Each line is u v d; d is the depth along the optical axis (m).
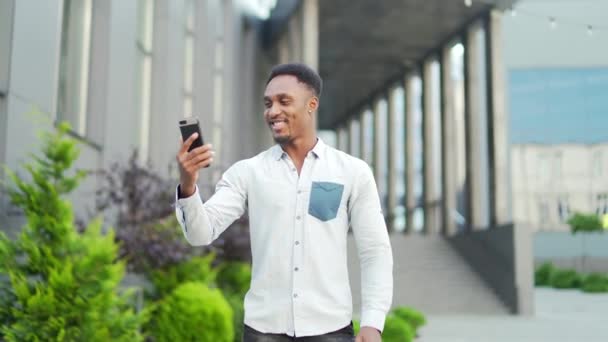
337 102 29.11
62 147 4.55
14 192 4.36
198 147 1.78
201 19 13.38
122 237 6.21
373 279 1.97
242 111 18.45
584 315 14.77
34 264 4.16
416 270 17.06
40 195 4.31
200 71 13.26
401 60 22.80
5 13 4.80
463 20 18.66
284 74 2.01
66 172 6.16
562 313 15.40
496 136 17.31
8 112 4.76
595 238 35.88
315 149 2.04
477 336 10.26
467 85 19.00
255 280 1.99
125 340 4.43
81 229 5.95
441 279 16.64
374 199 2.05
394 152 26.00
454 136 20.83
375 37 20.27
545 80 38.12
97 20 7.50
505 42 38.47
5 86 4.76
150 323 5.91
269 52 21.34
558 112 37.84
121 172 7.07
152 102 10.45
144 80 10.22
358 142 31.19
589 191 37.19
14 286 3.97
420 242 18.55
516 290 14.74
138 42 9.88
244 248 9.61
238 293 9.22
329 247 1.97
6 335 3.84
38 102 5.34
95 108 7.40
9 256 4.11
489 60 17.70
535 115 38.06
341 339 1.94
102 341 4.10
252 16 19.11
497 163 17.30
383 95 27.22
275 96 1.98
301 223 1.96
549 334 10.66
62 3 6.59
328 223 1.97
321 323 1.92
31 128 5.17
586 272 35.50
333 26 19.25
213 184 10.07
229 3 15.75
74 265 4.18
